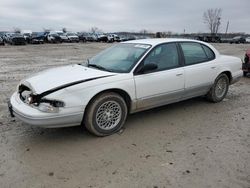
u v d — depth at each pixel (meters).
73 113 3.82
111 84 4.11
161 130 4.45
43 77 4.19
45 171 3.24
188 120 4.90
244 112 5.37
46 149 3.78
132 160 3.49
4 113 5.17
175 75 4.86
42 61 14.67
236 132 4.38
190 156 3.58
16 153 3.66
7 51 22.67
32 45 33.59
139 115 5.14
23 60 15.15
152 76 4.55
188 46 5.30
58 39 41.16
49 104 3.69
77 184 2.99
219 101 6.02
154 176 3.13
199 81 5.34
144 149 3.79
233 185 2.96
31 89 3.90
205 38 48.75
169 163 3.41
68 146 3.88
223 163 3.40
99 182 3.02
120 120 4.34
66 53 20.80
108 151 3.73
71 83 3.87
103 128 4.18
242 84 8.10
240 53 20.91
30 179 3.08
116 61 4.73
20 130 4.41
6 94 6.64
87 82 3.94
